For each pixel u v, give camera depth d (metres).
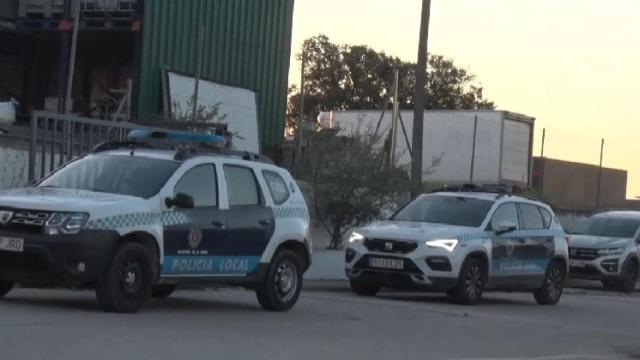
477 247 20.80
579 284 35.28
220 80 41.41
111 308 13.53
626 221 33.88
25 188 14.38
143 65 37.41
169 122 22.59
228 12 41.78
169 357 10.74
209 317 14.87
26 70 44.06
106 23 37.53
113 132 20.48
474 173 55.19
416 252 20.25
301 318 15.94
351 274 21.27
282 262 16.50
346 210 28.08
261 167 16.28
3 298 14.90
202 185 14.95
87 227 12.95
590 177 68.94
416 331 15.52
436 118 56.28
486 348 14.09
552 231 23.61
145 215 13.75
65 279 12.95
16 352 10.24
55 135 19.59
